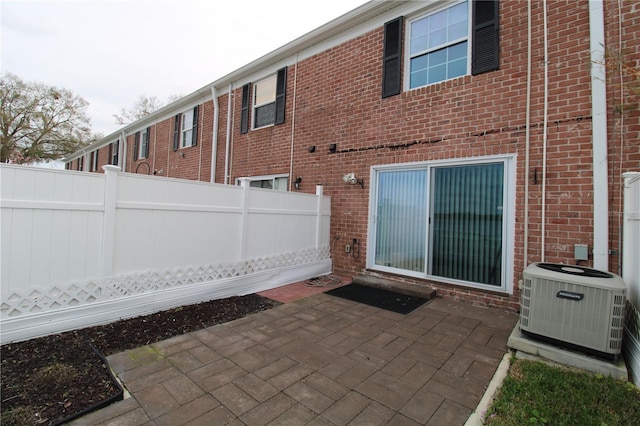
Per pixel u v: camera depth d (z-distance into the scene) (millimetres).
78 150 22406
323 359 2910
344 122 6480
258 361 2840
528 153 4297
